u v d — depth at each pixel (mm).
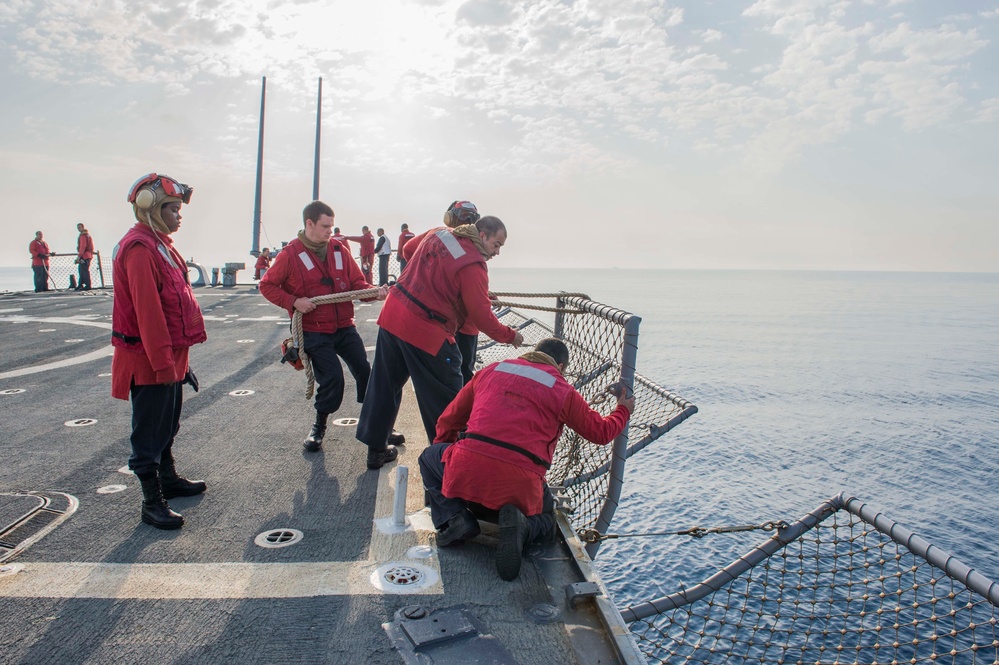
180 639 2322
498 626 2434
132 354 3141
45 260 23641
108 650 2250
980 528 33062
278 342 10109
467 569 2879
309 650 2270
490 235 3814
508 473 2895
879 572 20719
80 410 5824
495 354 7688
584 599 2604
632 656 2215
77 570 2822
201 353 9055
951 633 2514
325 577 2787
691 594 3449
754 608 18688
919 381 87062
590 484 3898
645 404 4043
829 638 17094
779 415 62375
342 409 5930
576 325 4348
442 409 3826
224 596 2619
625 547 28719
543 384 3051
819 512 3338
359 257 20828
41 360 8570
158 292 3121
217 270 28344
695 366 98250
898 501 37156
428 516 3471
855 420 60344
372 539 3180
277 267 4426
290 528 3307
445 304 3742
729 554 27781
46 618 2439
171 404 3361
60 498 3668
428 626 2393
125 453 4543
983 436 53219
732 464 44094
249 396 6422
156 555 2982
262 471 4195
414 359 3779
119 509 3527
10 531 3213
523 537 2781
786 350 123375
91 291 23422
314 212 4430
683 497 36688
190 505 3613
